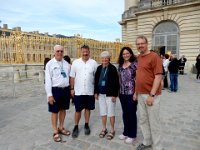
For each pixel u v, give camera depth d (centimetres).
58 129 501
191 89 1151
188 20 2347
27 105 762
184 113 664
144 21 2717
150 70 383
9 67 1555
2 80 1381
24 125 553
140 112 407
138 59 405
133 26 3034
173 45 2505
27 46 1652
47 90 454
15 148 423
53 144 442
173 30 2495
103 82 468
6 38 1659
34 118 611
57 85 461
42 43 1703
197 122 577
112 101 467
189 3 2288
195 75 1978
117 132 510
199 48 2294
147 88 387
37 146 432
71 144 443
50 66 460
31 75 1614
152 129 389
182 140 457
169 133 497
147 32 2698
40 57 1702
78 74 480
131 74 436
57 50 461
